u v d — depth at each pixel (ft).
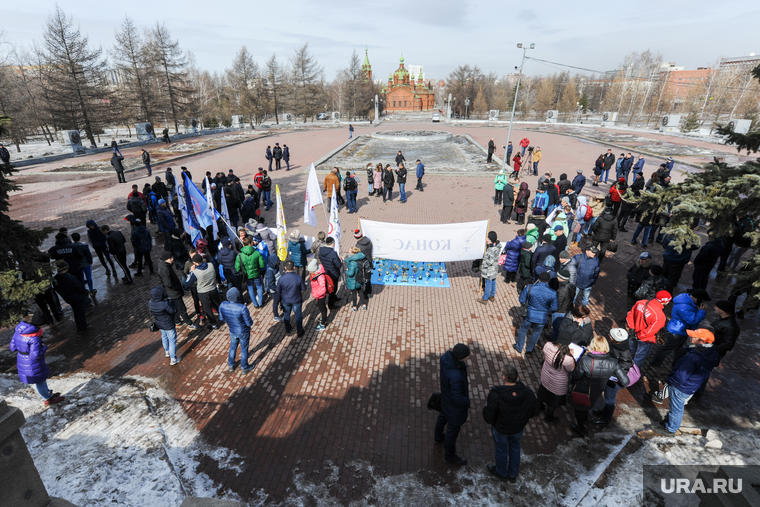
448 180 68.69
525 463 16.15
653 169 74.23
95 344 24.59
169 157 92.58
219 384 20.89
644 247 39.06
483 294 29.14
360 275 26.37
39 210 53.42
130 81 161.38
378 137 127.03
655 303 20.06
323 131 156.25
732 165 17.29
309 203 33.58
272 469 15.98
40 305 25.96
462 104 303.89
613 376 17.12
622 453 16.46
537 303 21.16
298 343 24.31
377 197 57.93
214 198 42.47
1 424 8.83
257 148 108.27
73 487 15.11
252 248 26.76
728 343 17.89
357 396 19.97
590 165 79.61
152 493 14.89
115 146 66.69
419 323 26.37
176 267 32.81
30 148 139.74
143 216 39.83
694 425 17.98
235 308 20.07
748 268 17.69
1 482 9.10
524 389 14.32
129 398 19.92
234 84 262.88
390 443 17.20
